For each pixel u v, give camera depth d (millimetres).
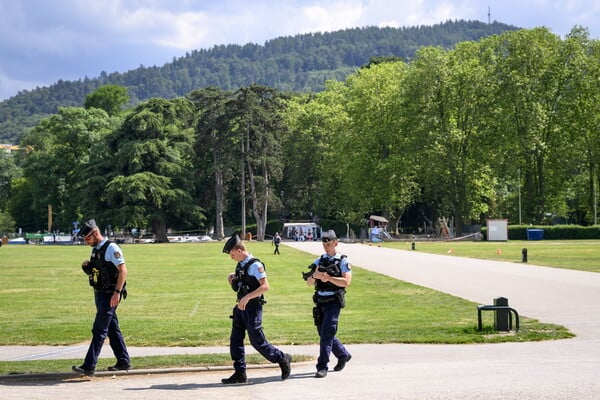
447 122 95250
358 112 102625
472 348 16203
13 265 49875
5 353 16016
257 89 107438
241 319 12477
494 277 35938
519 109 90562
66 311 24547
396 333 18328
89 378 12875
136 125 103562
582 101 91812
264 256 59812
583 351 15430
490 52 95062
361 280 35656
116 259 13133
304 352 15664
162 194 100000
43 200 121250
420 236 110188
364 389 11375
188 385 12242
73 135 121000
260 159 104750
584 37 93875
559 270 40031
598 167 95688
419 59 95438
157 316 22797
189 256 61281
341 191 109812
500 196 116938
